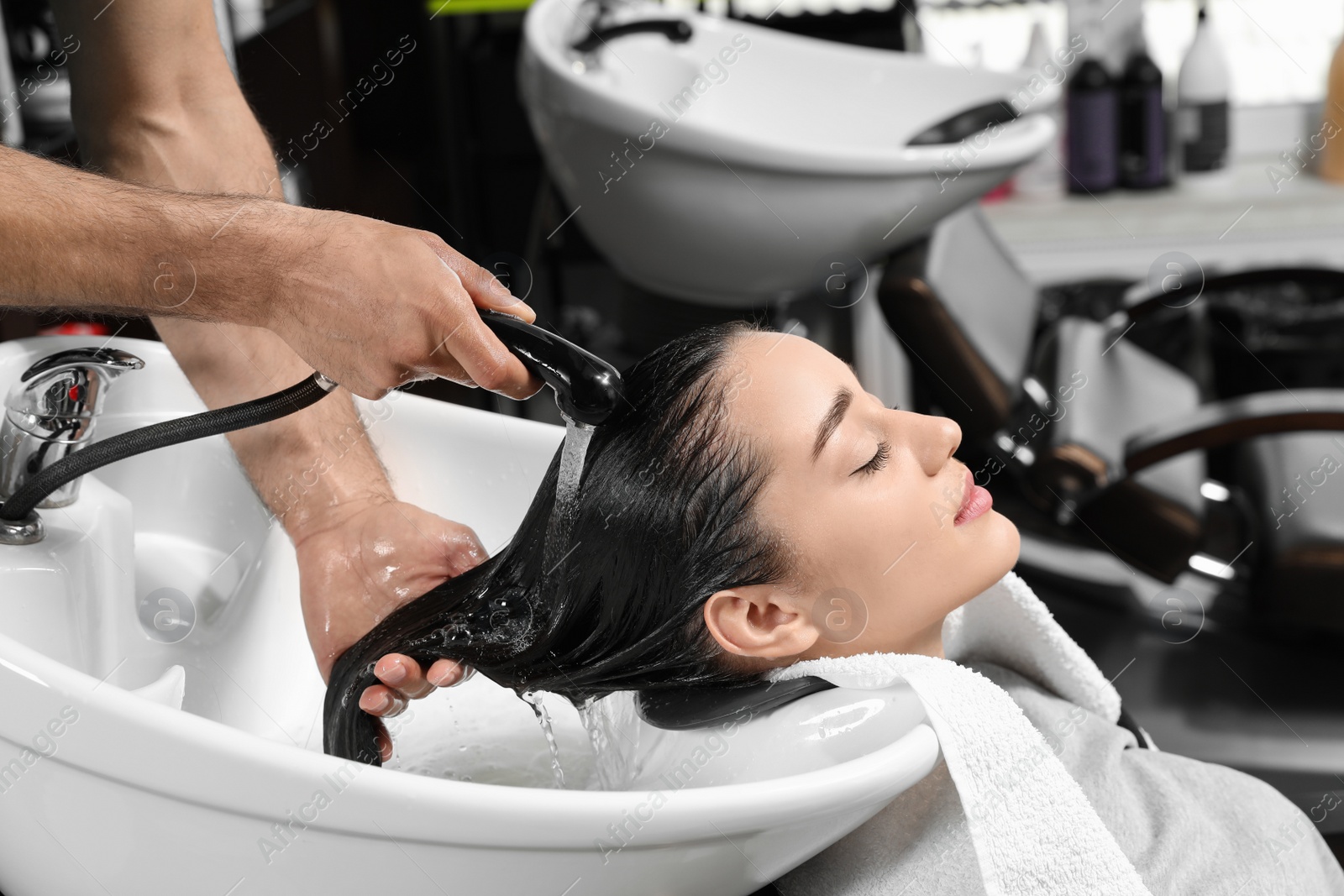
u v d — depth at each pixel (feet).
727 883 1.79
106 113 2.68
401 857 1.57
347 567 2.57
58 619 2.16
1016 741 1.90
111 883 1.74
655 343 5.73
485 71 6.09
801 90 5.64
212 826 1.58
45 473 2.12
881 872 2.14
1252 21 7.60
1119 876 1.90
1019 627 2.68
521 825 1.51
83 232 1.89
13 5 3.42
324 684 2.63
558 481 2.25
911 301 4.58
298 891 1.65
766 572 2.19
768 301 5.44
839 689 2.04
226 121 2.78
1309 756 4.18
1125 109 7.30
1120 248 7.28
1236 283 5.55
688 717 2.18
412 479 2.92
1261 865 2.32
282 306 1.98
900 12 6.57
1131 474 4.46
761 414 2.18
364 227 1.94
